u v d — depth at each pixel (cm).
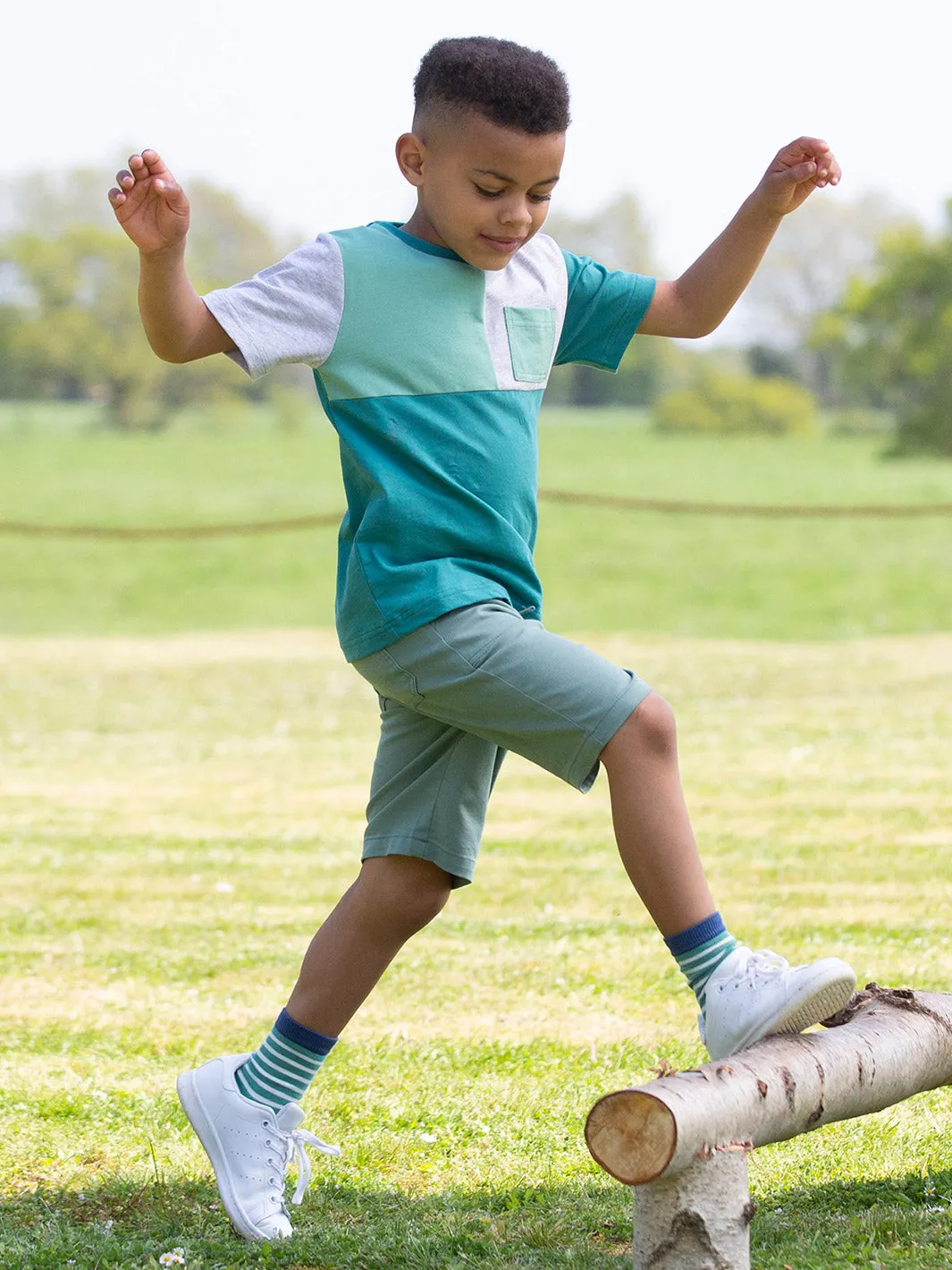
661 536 6341
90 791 1758
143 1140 663
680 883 504
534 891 1216
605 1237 548
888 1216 536
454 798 559
